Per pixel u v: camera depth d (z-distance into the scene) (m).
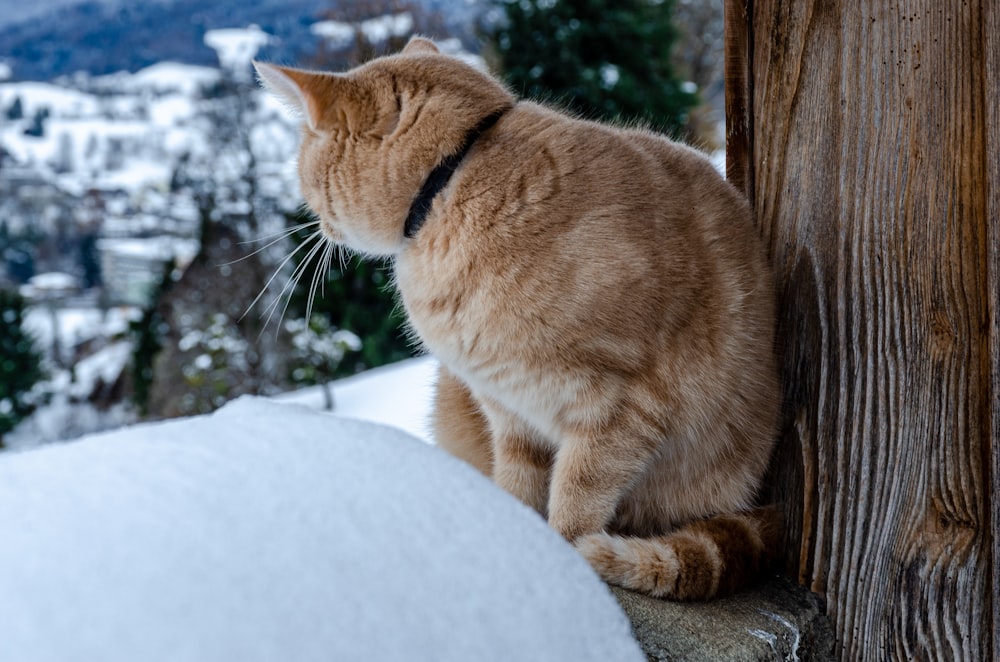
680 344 1.83
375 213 1.99
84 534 0.96
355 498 1.09
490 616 1.03
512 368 1.87
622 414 1.84
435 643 0.96
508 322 1.80
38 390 13.20
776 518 1.96
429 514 1.12
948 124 1.65
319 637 0.90
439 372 2.46
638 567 1.72
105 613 0.86
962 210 1.65
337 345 8.94
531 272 1.77
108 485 1.05
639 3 9.77
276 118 11.22
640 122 2.66
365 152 1.96
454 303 1.87
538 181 1.79
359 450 1.20
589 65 9.62
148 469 1.09
